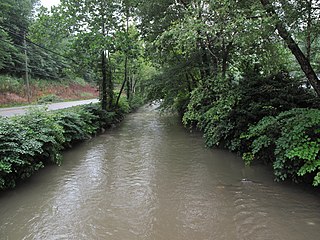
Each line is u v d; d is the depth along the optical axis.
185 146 9.36
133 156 8.20
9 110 15.95
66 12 13.95
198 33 5.75
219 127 7.74
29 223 4.09
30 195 5.18
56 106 19.38
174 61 12.88
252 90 7.13
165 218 4.20
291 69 8.50
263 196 4.85
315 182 3.98
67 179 6.09
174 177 6.11
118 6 14.64
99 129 12.95
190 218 4.18
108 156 8.23
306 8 4.95
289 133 4.57
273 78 7.54
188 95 13.74
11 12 27.09
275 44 6.57
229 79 7.78
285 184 5.32
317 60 7.64
